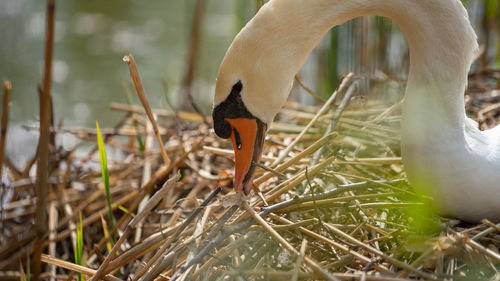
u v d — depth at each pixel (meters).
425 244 2.34
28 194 3.89
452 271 2.26
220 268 2.43
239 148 2.70
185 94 6.69
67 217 3.63
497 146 2.55
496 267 2.28
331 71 4.67
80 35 8.86
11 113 6.59
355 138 3.63
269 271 2.34
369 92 4.45
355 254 2.38
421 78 2.55
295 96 5.17
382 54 4.53
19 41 8.45
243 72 2.62
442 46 2.52
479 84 4.28
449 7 2.50
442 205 2.56
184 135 3.95
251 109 2.67
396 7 2.54
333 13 2.57
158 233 2.82
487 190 2.48
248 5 5.20
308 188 2.96
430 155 2.53
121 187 3.76
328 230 2.51
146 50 8.34
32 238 3.63
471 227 2.57
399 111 3.93
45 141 2.95
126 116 4.29
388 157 3.40
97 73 7.64
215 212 3.15
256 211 2.71
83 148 5.58
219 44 8.56
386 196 2.68
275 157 3.42
